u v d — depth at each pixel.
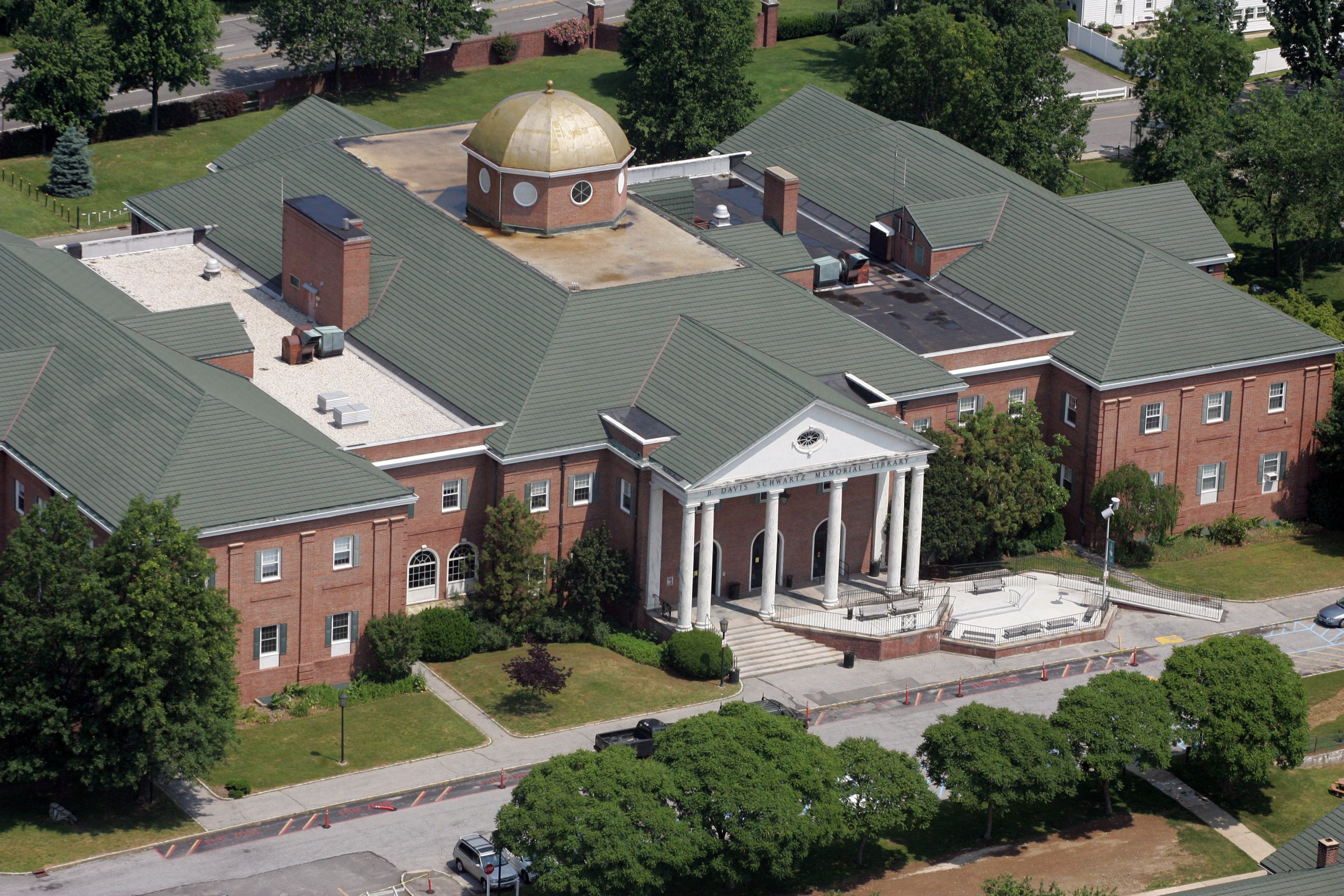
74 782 188.38
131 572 180.62
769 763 175.12
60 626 178.38
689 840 169.75
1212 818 193.38
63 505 185.38
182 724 181.25
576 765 173.62
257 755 195.50
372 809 187.25
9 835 179.12
